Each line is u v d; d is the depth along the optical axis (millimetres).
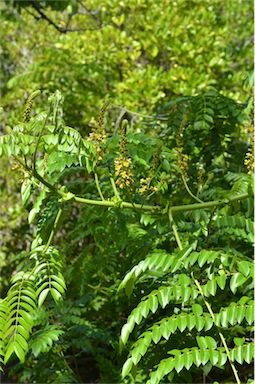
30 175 1506
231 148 2660
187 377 1824
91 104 4449
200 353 1374
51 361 2471
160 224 1836
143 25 4805
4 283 4008
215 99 2523
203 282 1758
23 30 5191
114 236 2033
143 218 1817
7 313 1435
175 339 1774
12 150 1406
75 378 2549
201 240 1936
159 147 1628
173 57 4688
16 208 4402
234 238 2229
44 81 4621
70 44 4738
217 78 4785
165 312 2008
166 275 1842
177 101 2547
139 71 4438
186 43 4609
